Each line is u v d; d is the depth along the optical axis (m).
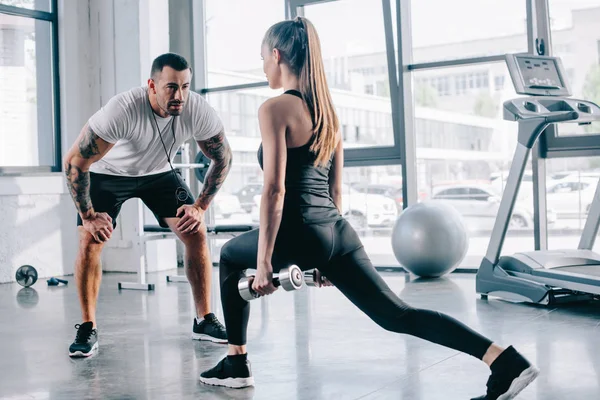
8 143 6.52
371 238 7.18
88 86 7.15
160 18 7.27
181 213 3.37
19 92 6.61
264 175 2.17
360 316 4.16
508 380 2.07
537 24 5.84
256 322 4.03
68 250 6.86
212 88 7.56
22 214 6.46
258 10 7.21
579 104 4.60
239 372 2.63
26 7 6.66
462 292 5.02
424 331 2.16
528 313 4.15
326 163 2.28
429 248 5.62
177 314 4.41
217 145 3.36
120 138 3.14
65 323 4.21
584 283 4.17
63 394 2.65
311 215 2.20
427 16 6.34
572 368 2.83
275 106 2.17
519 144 4.54
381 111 6.58
